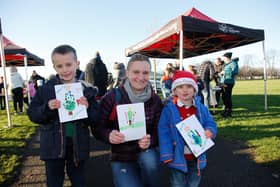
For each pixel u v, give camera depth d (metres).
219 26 5.48
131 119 1.90
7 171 3.12
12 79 8.47
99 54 4.80
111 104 2.00
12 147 4.18
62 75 1.98
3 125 6.25
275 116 6.56
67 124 1.93
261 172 2.99
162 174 3.04
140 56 2.00
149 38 6.64
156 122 2.12
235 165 3.25
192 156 2.15
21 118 7.44
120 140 1.85
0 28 5.78
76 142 1.92
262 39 6.81
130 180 1.86
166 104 2.21
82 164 2.02
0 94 9.91
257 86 24.36
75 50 2.06
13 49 7.70
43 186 2.77
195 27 5.05
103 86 4.77
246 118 6.42
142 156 1.97
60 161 1.91
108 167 3.33
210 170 3.13
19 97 8.66
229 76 6.67
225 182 2.78
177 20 5.02
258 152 3.65
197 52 10.20
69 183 2.84
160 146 2.05
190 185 2.13
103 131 1.98
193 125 2.07
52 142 1.86
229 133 4.88
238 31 6.02
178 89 2.17
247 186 2.66
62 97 1.87
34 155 3.83
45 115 1.83
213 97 8.09
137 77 1.95
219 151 3.86
